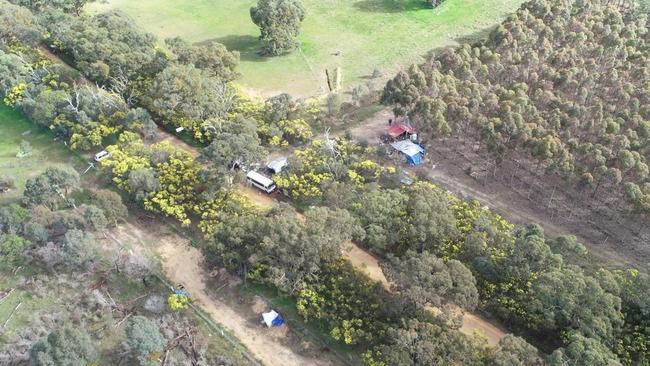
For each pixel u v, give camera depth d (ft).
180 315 220.43
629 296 203.41
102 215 243.81
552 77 314.14
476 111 290.76
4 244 230.89
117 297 227.20
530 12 370.32
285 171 273.54
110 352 206.69
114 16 368.48
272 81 362.74
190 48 340.39
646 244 250.98
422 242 226.58
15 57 339.36
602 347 180.55
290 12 379.35
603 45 344.08
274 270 214.07
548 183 282.97
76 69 367.04
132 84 331.36
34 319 215.72
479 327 212.02
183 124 305.32
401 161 294.46
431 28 418.51
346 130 315.37
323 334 212.64
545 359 183.62
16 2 400.06
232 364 202.49
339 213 225.15
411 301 195.93
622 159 251.80
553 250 222.28
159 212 263.49
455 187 279.90
